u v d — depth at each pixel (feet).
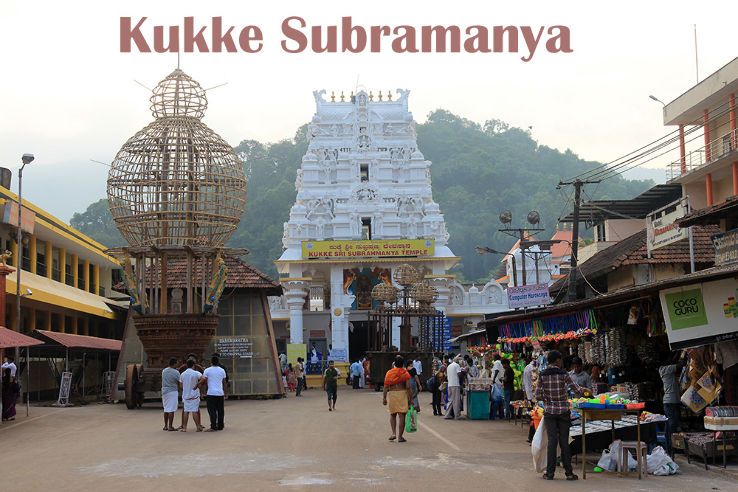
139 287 92.84
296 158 494.59
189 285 91.71
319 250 180.45
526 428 65.98
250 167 515.09
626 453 41.04
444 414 80.53
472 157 524.93
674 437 47.03
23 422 73.20
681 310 45.44
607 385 58.80
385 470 41.98
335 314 181.98
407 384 56.39
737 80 108.99
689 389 47.88
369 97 198.59
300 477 39.68
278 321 208.23
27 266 128.16
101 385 132.77
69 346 97.86
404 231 191.31
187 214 90.27
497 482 38.22
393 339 182.39
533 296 107.55
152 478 39.75
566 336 62.39
